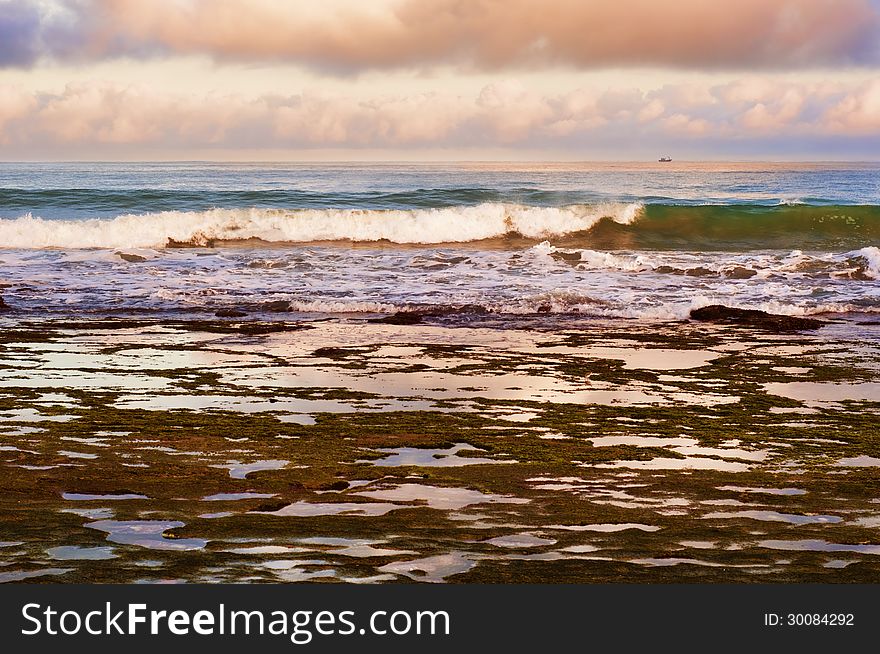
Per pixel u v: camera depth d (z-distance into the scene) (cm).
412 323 1484
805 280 1988
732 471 669
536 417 852
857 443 767
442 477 639
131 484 606
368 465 670
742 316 1541
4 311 1559
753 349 1264
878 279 2003
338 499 580
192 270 2083
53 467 646
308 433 772
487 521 538
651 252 2536
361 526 524
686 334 1394
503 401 924
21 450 695
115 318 1509
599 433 790
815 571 463
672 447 743
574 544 498
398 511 556
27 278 1942
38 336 1309
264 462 673
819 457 717
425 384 1006
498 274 2042
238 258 2269
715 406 911
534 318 1538
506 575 452
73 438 739
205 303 1678
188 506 558
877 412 892
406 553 481
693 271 2083
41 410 844
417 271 2077
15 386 955
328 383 1005
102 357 1146
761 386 1015
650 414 870
